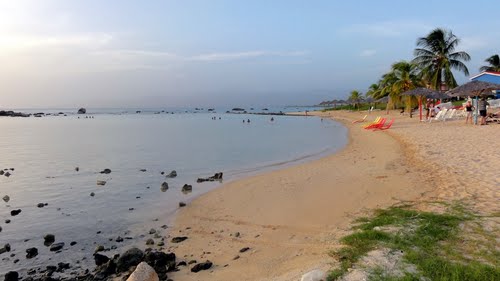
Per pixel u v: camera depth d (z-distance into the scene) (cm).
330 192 1079
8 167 1841
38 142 3150
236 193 1167
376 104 9069
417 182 1077
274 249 686
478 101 2753
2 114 11519
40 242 827
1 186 1396
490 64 6003
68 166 1858
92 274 646
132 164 1906
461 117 3525
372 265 494
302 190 1138
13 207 1110
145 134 3972
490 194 856
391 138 2436
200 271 622
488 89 2541
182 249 737
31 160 2078
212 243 757
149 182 1438
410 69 4756
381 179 1177
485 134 2041
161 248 754
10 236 866
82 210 1066
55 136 3781
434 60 4509
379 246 562
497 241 554
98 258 702
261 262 630
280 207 970
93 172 1677
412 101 4647
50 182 1462
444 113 3369
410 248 541
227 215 941
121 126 5747
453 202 812
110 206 1100
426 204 826
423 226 634
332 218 834
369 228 680
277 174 1458
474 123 2802
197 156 2169
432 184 1031
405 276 451
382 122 3325
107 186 1377
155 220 952
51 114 13775
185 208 1040
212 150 2441
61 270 683
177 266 650
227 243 749
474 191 897
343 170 1421
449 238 575
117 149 2592
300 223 826
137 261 661
